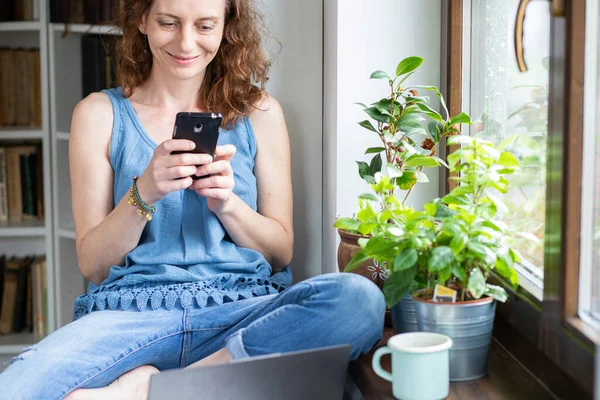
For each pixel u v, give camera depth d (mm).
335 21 1928
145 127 1865
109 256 1758
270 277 1843
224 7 1839
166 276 1729
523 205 1526
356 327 1466
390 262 1413
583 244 1241
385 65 1931
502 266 1329
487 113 1713
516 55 1471
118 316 1648
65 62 2621
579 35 1198
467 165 1451
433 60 1939
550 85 1277
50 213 2645
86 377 1497
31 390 1415
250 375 1318
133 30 1902
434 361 1282
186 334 1650
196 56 1814
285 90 2123
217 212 1768
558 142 1253
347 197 1955
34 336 2771
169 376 1266
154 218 1777
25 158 2777
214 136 1655
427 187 1976
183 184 1664
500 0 1604
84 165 1839
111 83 2584
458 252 1308
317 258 2166
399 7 1922
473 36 1804
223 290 1739
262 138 1948
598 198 1209
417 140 1948
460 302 1350
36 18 2635
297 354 1345
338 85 1923
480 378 1398
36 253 2920
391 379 1347
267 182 1938
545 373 1361
